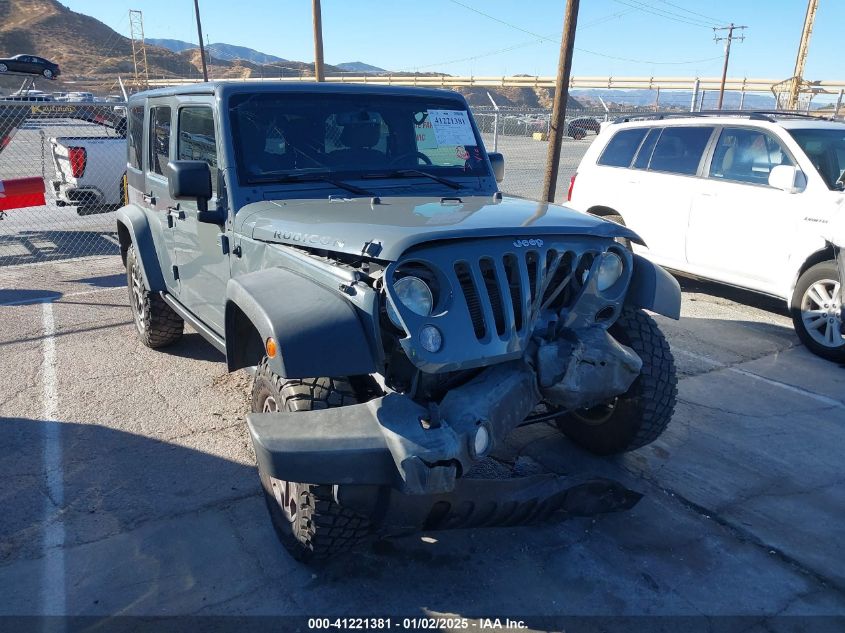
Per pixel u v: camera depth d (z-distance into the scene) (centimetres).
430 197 382
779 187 624
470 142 462
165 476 389
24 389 504
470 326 283
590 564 325
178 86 477
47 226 1166
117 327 647
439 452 257
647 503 377
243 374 537
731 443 446
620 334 383
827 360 600
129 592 297
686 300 791
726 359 598
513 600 300
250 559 321
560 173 1722
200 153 416
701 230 715
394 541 337
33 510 354
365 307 273
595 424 414
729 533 352
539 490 319
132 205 578
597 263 329
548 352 305
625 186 799
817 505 378
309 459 253
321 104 412
